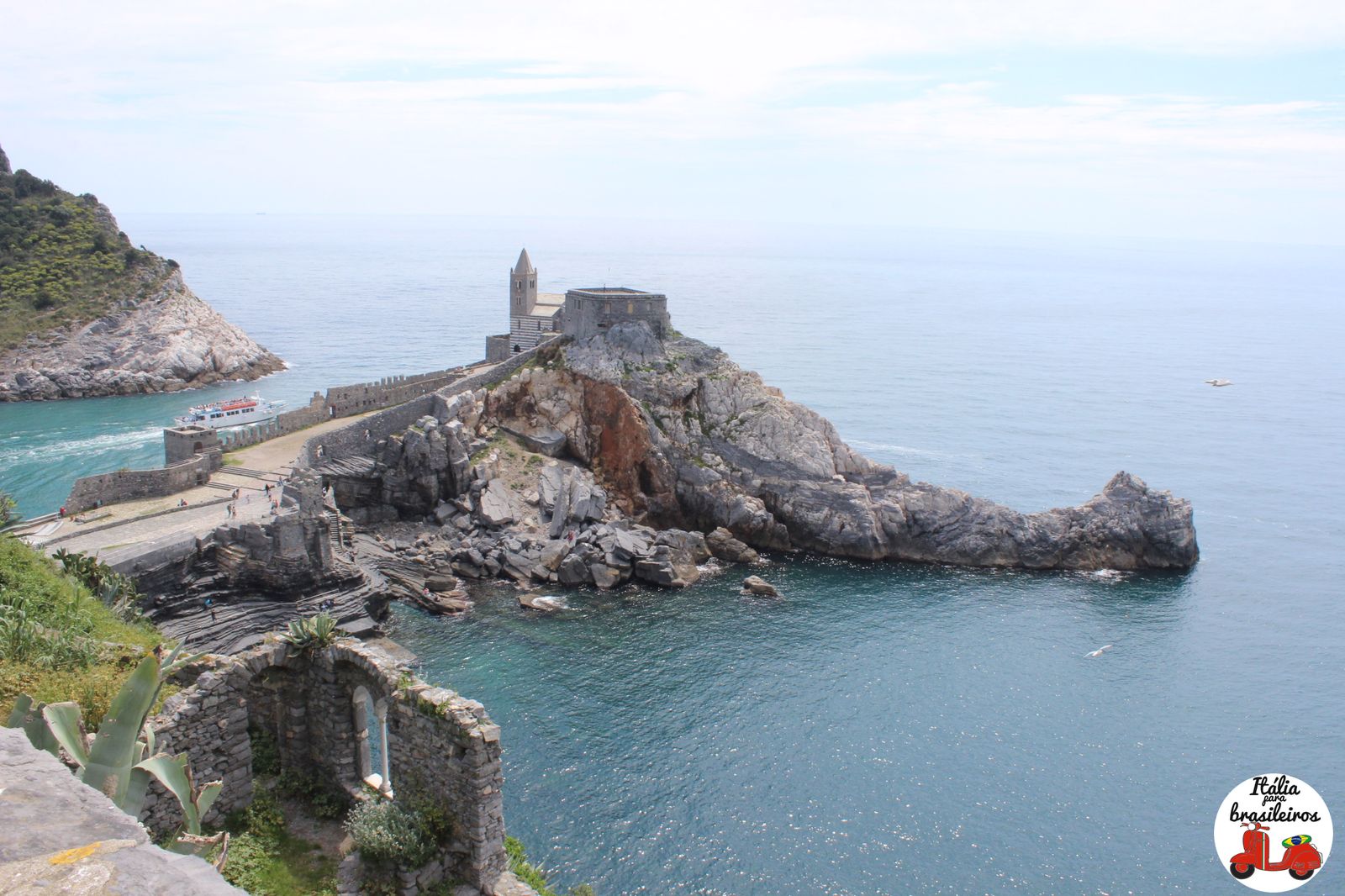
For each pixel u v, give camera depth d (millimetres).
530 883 37969
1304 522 127562
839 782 63812
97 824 8656
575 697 73438
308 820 33625
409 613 88188
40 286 199125
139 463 133000
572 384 121500
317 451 101938
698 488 114312
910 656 83312
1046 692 77812
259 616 76312
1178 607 97062
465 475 108500
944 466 150250
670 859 55469
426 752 31156
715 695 74562
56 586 48812
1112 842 58812
